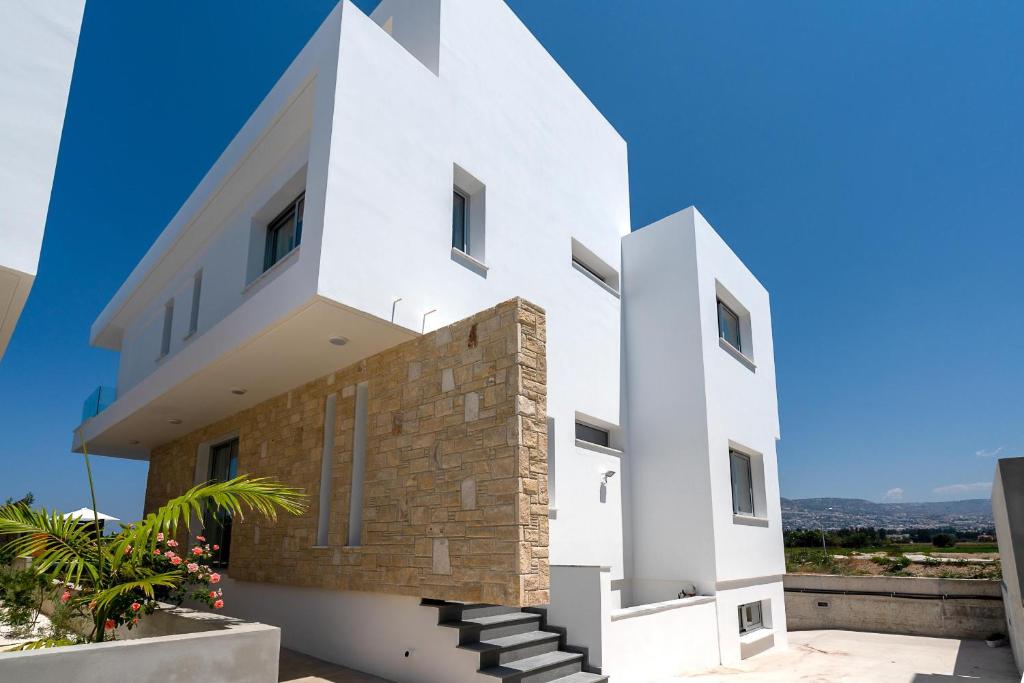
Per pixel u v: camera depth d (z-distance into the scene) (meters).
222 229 10.38
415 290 7.03
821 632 14.59
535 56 10.91
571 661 6.65
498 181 9.20
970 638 13.27
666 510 11.02
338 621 7.55
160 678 4.08
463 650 6.03
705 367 11.23
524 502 5.51
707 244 12.38
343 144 6.44
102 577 5.36
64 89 5.26
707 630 9.71
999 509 9.32
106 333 16.55
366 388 8.07
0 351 6.21
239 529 9.88
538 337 6.12
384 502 7.00
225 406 10.33
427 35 8.70
